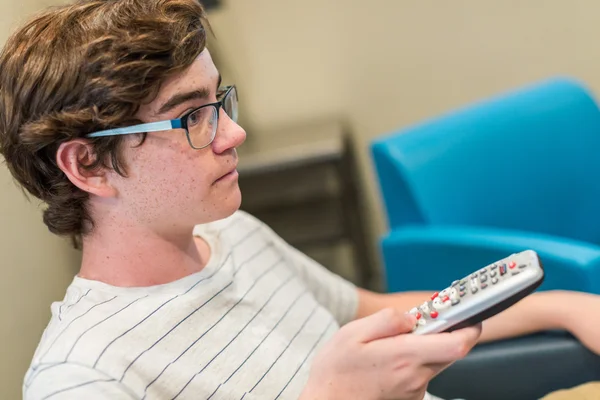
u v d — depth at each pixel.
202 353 0.76
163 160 0.72
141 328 0.74
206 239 0.90
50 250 1.17
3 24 1.04
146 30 0.67
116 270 0.78
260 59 2.03
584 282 1.04
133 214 0.75
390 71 2.02
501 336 0.97
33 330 1.06
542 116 1.42
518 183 1.37
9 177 1.03
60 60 0.68
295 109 2.08
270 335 0.84
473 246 1.16
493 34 1.94
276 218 2.09
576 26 1.91
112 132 0.69
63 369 0.68
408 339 0.65
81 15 0.71
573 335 0.94
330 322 0.94
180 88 0.70
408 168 1.25
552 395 0.92
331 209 2.06
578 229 1.47
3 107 0.71
